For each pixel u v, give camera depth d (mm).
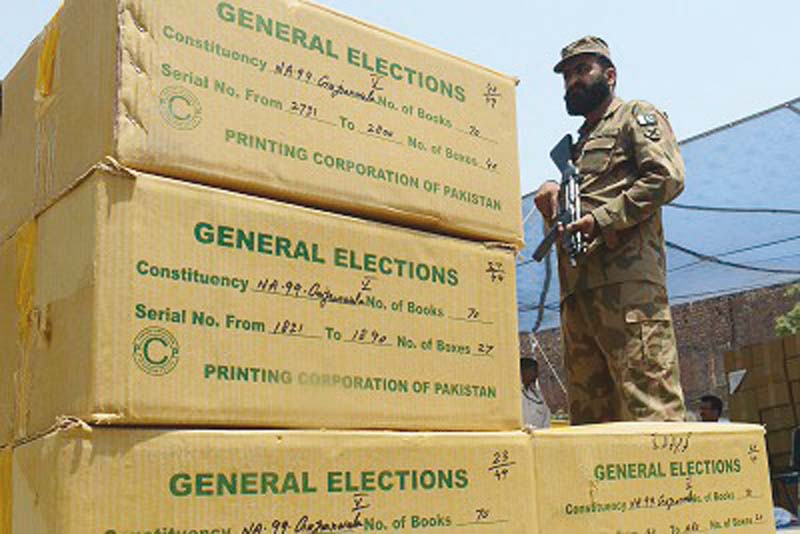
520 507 1265
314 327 1116
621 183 2287
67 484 909
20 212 1217
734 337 12953
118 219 988
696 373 13156
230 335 1042
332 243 1159
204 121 1077
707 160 4645
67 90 1130
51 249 1090
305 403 1088
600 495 1362
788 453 5469
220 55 1107
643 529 1404
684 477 1490
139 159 1016
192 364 1007
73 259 1018
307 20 1208
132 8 1040
